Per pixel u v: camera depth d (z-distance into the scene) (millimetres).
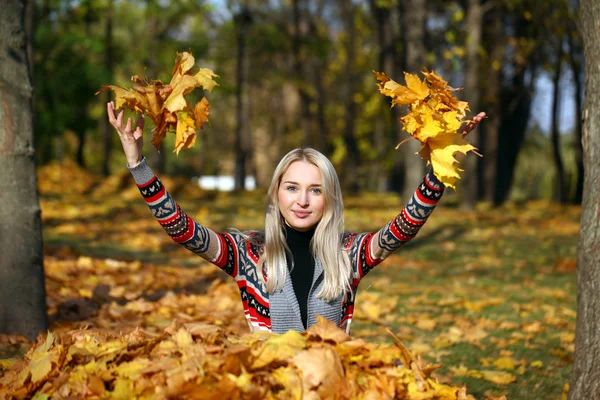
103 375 2291
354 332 5906
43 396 2320
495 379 4598
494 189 22453
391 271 9594
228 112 43781
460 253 11398
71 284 6676
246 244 2896
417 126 2582
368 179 44656
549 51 20688
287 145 42281
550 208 20984
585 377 3123
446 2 19406
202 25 30156
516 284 8672
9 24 4684
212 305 6555
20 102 4746
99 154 43062
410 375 2393
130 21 30000
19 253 4715
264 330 2758
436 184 2652
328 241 2809
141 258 9594
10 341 4469
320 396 2160
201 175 45750
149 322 5652
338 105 38844
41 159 34594
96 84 24766
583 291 3189
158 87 2686
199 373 2123
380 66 25234
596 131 3172
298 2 28219
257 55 29422
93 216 14188
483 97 19938
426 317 6594
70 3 24047
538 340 5848
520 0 16969
